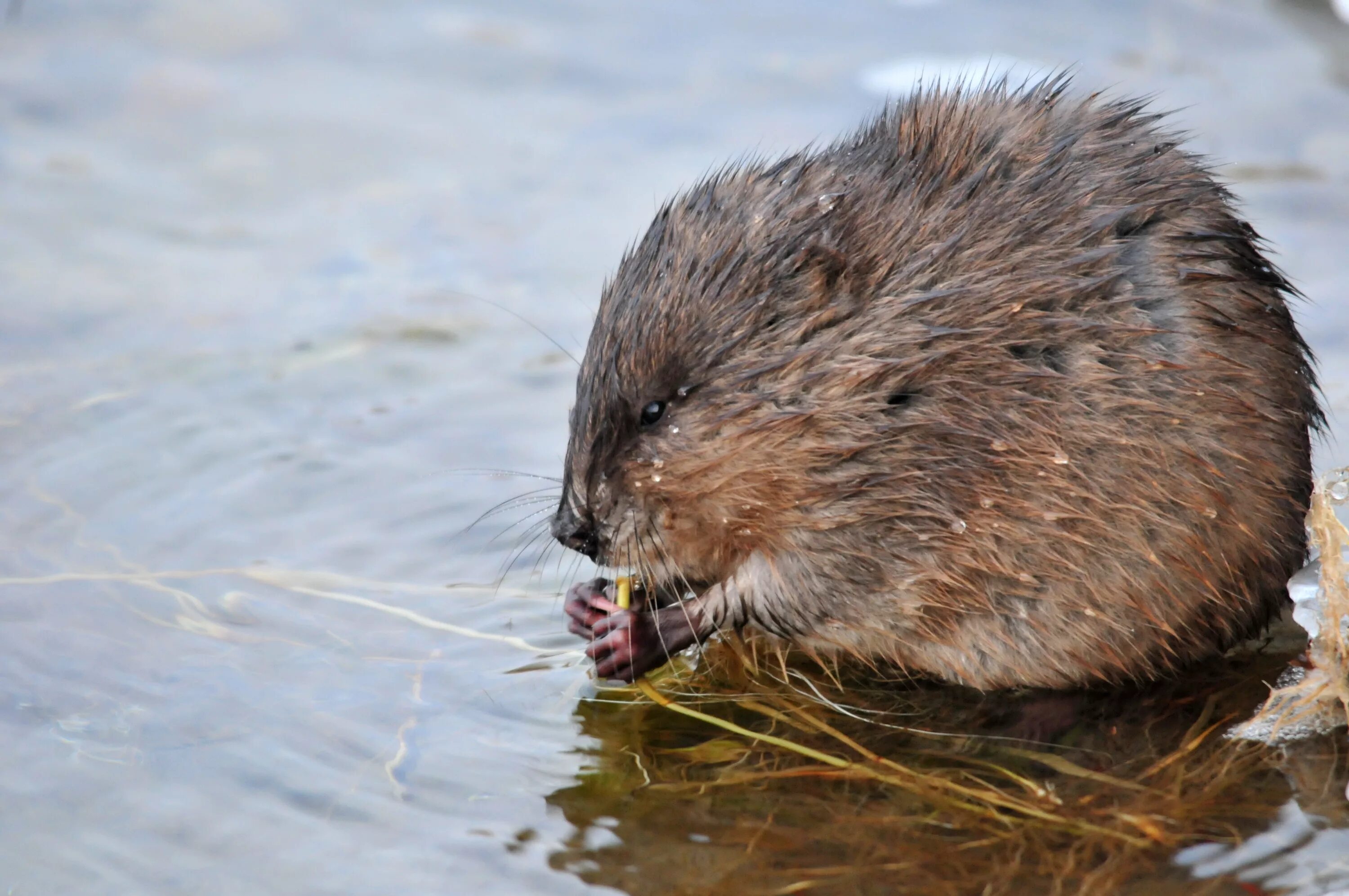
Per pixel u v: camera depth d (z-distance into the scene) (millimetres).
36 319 14844
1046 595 9492
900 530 9383
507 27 21297
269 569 11125
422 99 19516
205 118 19078
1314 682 9617
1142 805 8617
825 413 9211
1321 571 9852
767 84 19172
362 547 11469
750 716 9750
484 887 7961
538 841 8352
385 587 10992
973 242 9344
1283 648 10242
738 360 9328
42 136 18578
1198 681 9945
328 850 8227
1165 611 9555
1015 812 8602
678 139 18125
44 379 13781
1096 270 9250
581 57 20328
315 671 9922
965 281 9250
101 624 10336
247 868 8070
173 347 14469
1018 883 7945
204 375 13945
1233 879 7898
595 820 8547
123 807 8523
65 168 17922
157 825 8391
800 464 9297
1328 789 8695
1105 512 9273
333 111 19250
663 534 9766
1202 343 9273
